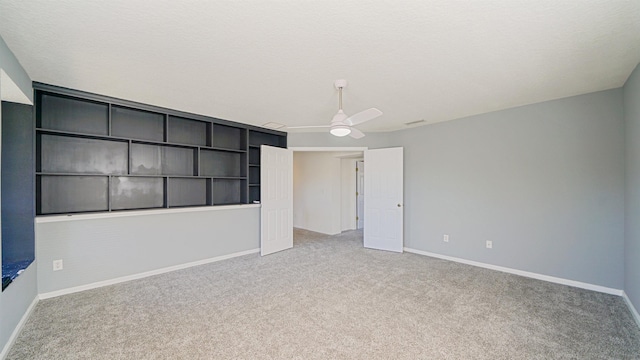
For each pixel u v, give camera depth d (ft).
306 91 10.14
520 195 12.37
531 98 11.20
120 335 7.52
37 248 9.53
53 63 7.88
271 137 17.98
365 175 17.79
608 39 6.66
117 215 11.23
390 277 12.10
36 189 9.98
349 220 24.57
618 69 8.46
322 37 6.45
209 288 10.80
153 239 12.26
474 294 10.29
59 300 9.59
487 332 7.73
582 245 10.80
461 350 6.94
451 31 6.23
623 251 9.91
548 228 11.62
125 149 12.14
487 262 13.41
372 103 11.66
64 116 10.78
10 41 6.64
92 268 10.68
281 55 7.35
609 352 6.84
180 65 7.98
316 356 6.70
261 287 10.93
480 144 13.61
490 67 8.19
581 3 5.31
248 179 16.03
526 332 7.72
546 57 7.58
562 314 8.72
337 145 17.92
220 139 15.52
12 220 8.96
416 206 16.26
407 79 9.04
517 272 12.48
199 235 13.80
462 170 14.29
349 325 8.09
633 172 8.89
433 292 10.48
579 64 8.05
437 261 14.56
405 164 16.79
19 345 7.03
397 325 8.09
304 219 24.76
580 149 10.82
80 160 11.10
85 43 6.76
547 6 5.40
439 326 8.04
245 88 9.87
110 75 8.77
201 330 7.79
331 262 14.34
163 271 12.54
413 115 13.73
